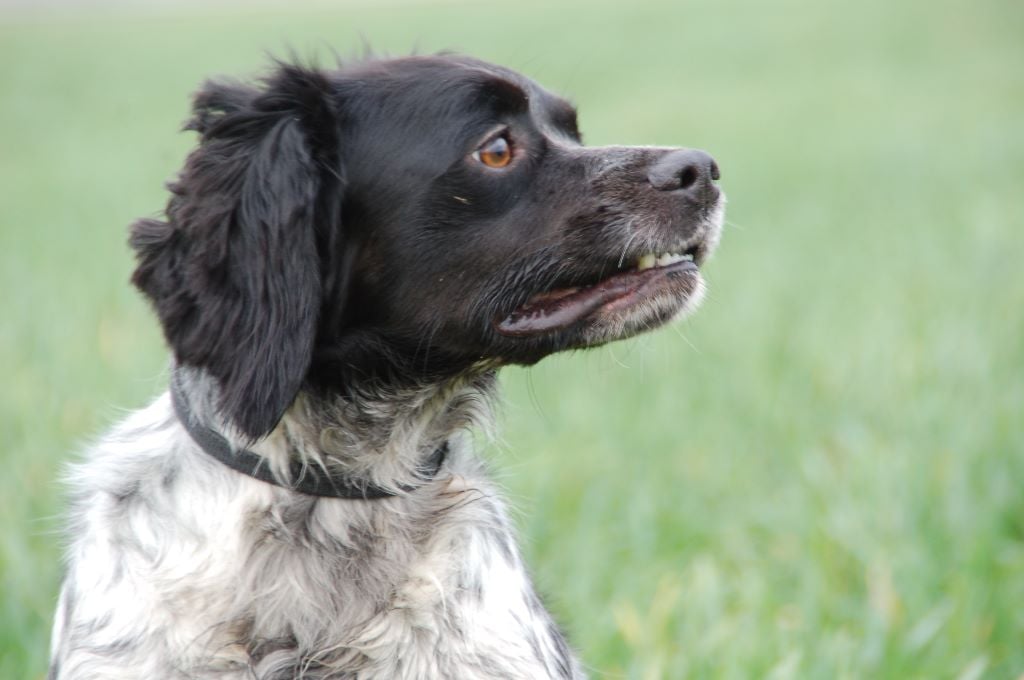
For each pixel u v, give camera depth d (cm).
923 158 3481
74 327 1781
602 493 1215
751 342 1684
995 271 2078
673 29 7906
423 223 706
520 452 1302
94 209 3066
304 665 665
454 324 716
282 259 663
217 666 655
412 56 766
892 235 2488
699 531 1152
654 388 1527
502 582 714
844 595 1031
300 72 705
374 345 711
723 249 2419
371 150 709
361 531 693
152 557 670
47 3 13638
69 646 680
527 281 718
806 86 5397
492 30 7750
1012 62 5769
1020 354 1567
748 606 987
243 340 657
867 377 1514
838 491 1174
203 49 7269
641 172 728
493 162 717
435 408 737
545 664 711
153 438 707
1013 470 1190
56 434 1301
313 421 700
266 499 675
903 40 6881
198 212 673
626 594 1012
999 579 1027
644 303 726
